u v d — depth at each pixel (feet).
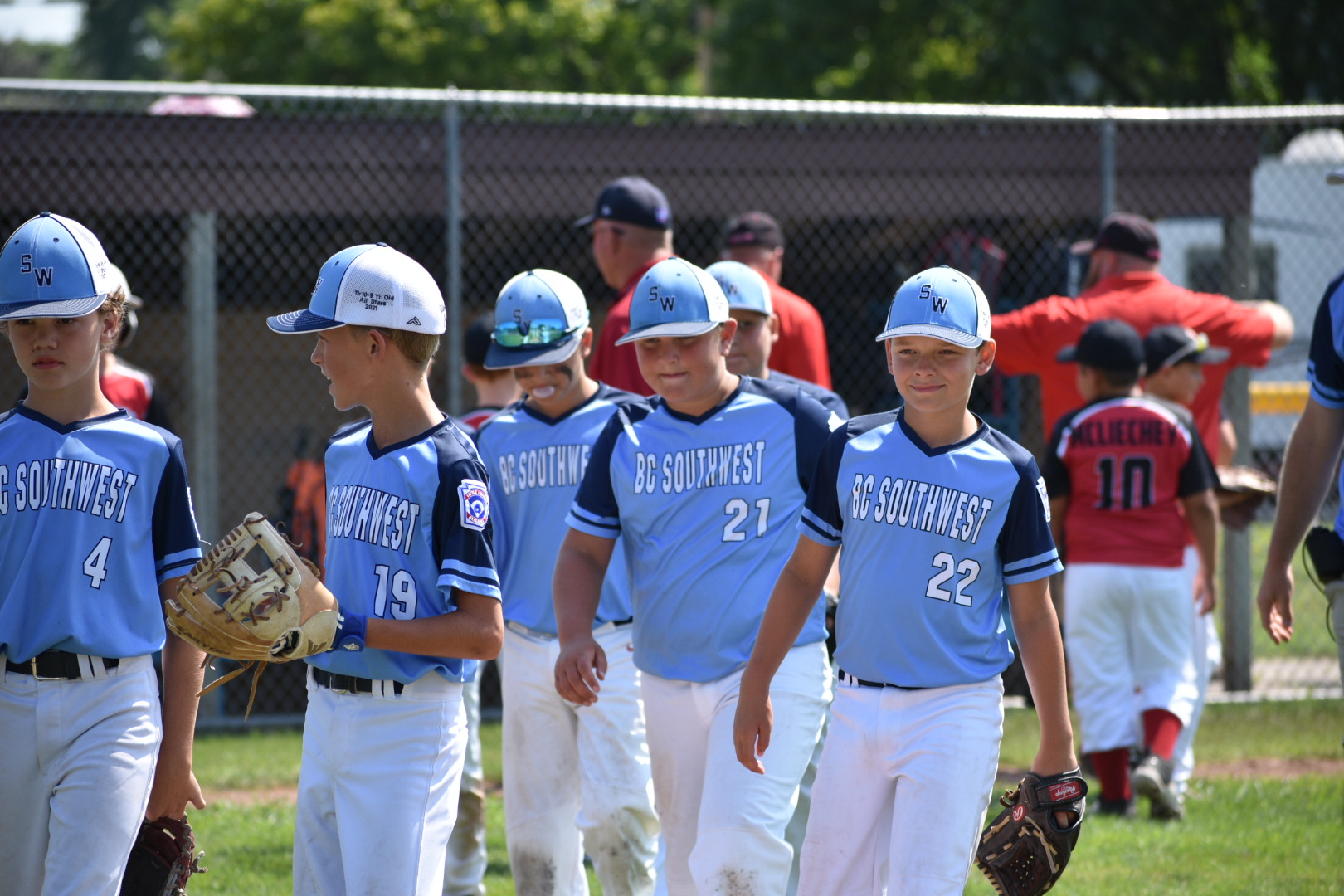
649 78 324.80
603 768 47.14
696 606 42.32
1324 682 97.55
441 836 36.70
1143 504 67.36
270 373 130.41
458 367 84.74
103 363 67.41
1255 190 151.23
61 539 34.81
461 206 92.27
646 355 43.06
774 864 40.70
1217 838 62.75
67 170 87.25
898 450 37.93
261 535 33.91
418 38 308.19
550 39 316.19
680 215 95.35
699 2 327.88
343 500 37.27
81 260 35.29
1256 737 83.87
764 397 43.91
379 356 36.52
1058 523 69.72
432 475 36.29
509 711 49.16
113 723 34.78
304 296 129.39
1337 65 236.22
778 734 41.34
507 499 49.85
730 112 89.10
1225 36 237.86
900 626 37.32
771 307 52.54
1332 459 43.14
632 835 47.26
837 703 38.83
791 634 38.78
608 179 94.22
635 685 47.70
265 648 33.17
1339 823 65.72
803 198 96.02
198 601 33.19
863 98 266.77
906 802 36.76
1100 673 67.77
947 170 96.99
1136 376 68.95
